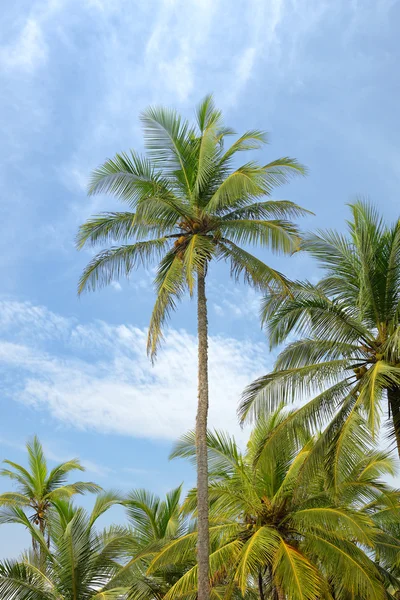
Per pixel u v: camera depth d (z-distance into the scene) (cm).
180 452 1986
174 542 1811
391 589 2502
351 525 1662
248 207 1819
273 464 1803
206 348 1747
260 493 1917
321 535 1786
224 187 1667
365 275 1691
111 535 2048
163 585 2047
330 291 1850
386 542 2053
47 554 1977
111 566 1956
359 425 1605
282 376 1780
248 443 2077
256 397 1794
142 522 2319
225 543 1839
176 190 1820
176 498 2373
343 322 1767
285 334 1881
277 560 1630
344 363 1741
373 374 1524
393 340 1591
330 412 1728
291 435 1745
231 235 1783
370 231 1738
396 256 1722
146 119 1802
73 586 1883
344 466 1598
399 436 1702
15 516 2077
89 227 1823
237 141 1802
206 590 1512
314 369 1753
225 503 1888
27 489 2908
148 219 1755
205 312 1789
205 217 1770
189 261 1574
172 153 1803
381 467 2005
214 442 1978
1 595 1755
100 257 1834
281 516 1859
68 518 2123
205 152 1739
